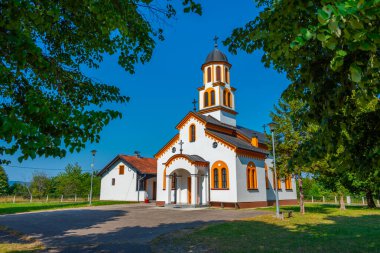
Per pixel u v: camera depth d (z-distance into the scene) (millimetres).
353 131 3859
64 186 45750
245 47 5312
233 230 11617
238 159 24422
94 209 23922
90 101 6715
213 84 31172
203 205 24109
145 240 9828
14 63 4098
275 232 11164
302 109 4250
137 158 41531
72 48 6820
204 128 26734
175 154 26688
